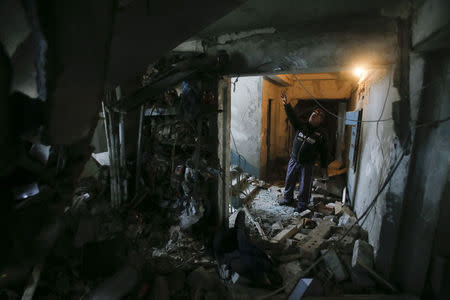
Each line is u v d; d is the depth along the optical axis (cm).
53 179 117
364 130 345
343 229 284
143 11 112
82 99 92
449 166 165
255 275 208
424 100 177
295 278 212
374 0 185
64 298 178
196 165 272
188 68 256
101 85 98
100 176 300
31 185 105
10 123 76
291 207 400
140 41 128
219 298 198
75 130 101
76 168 130
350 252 243
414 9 179
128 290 179
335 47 216
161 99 293
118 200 281
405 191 191
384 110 240
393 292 198
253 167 552
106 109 267
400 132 197
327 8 200
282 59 236
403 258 200
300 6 198
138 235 258
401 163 194
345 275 215
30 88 108
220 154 286
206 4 120
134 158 323
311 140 359
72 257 209
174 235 267
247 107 538
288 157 696
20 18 81
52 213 124
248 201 425
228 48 257
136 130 320
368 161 300
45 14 64
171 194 302
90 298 171
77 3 69
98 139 395
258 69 247
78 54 78
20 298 161
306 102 764
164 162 302
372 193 264
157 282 195
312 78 551
